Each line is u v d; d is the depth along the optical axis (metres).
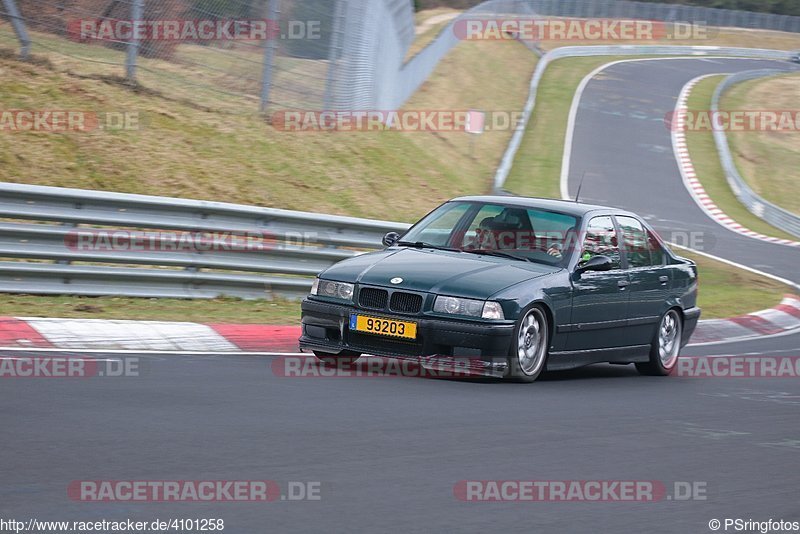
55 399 23.23
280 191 58.28
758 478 20.81
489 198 34.34
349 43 72.19
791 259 83.88
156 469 18.06
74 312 36.19
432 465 19.69
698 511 18.06
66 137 53.19
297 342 36.31
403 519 16.25
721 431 25.58
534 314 30.09
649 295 34.91
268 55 65.38
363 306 29.61
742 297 61.81
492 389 28.77
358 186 64.75
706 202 111.62
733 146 146.88
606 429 24.53
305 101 67.62
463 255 31.92
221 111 62.91
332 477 18.33
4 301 36.34
